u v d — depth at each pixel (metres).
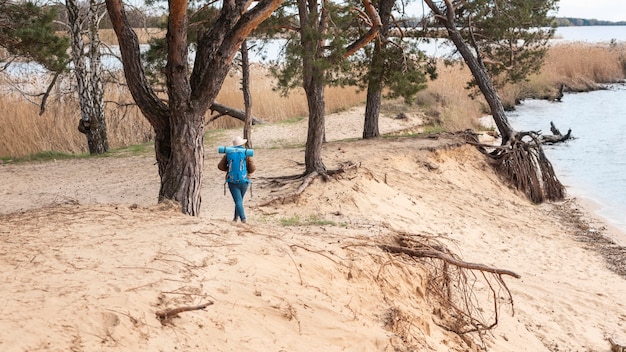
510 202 21.39
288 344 6.12
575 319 11.80
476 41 26.50
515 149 23.44
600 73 55.53
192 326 5.62
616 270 15.24
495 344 9.44
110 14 10.29
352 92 33.00
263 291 6.73
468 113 34.06
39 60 17.48
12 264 6.16
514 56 26.56
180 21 9.94
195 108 10.59
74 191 15.97
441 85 35.94
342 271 8.09
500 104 24.52
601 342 10.90
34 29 16.84
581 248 16.98
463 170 22.53
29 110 25.73
